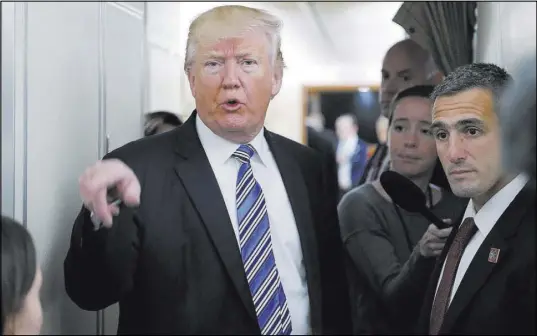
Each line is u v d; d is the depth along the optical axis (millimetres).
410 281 1438
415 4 1514
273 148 1367
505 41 1398
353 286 1455
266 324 1255
